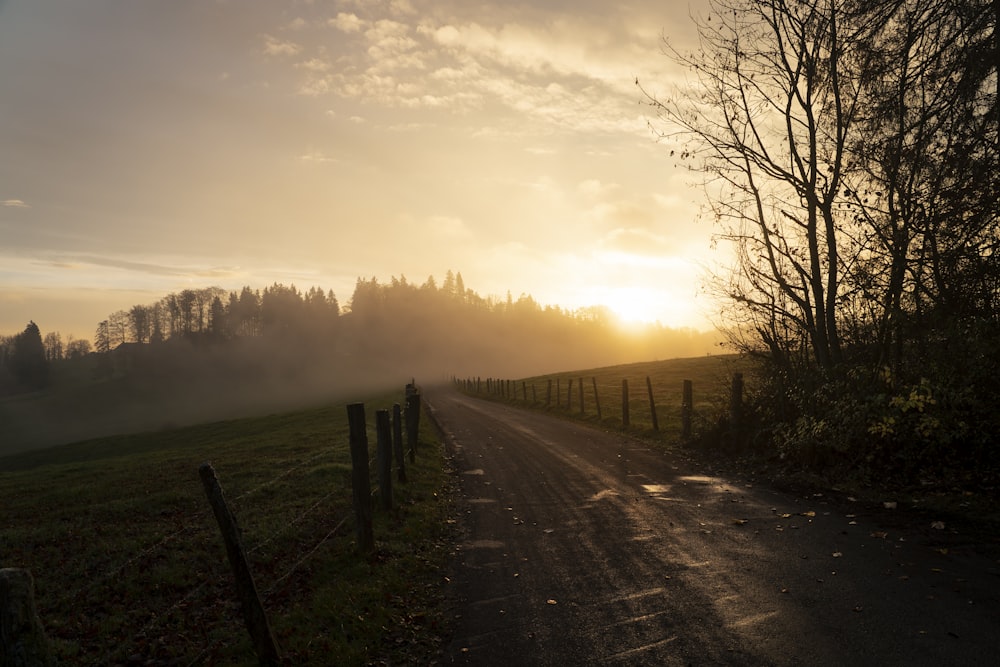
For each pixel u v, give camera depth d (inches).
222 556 355.6
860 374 504.7
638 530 362.9
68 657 234.7
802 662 186.7
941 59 473.4
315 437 979.3
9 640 126.2
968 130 461.4
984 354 410.9
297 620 249.0
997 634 193.8
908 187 502.6
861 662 183.3
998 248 443.5
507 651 213.9
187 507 503.5
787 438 529.7
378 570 303.3
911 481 402.3
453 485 557.9
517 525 397.7
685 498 442.0
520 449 771.4
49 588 323.9
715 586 259.4
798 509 383.6
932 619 208.5
